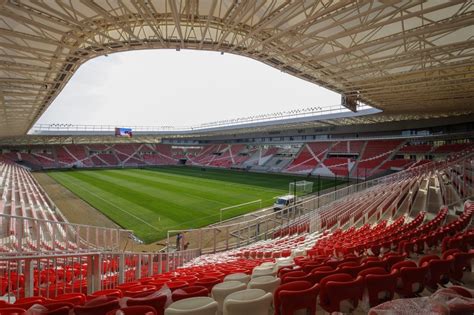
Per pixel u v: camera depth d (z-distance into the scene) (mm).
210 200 23469
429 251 6625
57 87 16094
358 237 9102
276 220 17391
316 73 15234
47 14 9406
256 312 2994
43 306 3221
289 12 9867
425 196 15344
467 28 10758
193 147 68312
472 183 14148
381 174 33656
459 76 15305
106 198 23891
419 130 34156
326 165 40469
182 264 11156
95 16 9695
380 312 2404
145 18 9195
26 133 38812
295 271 4531
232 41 11648
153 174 41469
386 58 12367
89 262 5551
